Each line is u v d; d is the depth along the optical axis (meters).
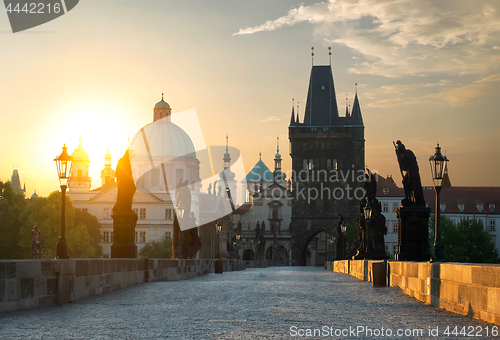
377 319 13.38
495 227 140.38
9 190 105.50
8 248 104.44
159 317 14.07
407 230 29.92
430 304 16.83
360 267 37.41
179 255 47.75
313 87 158.50
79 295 19.33
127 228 33.69
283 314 14.65
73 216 111.81
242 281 34.00
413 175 30.16
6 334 11.25
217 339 10.57
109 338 10.73
